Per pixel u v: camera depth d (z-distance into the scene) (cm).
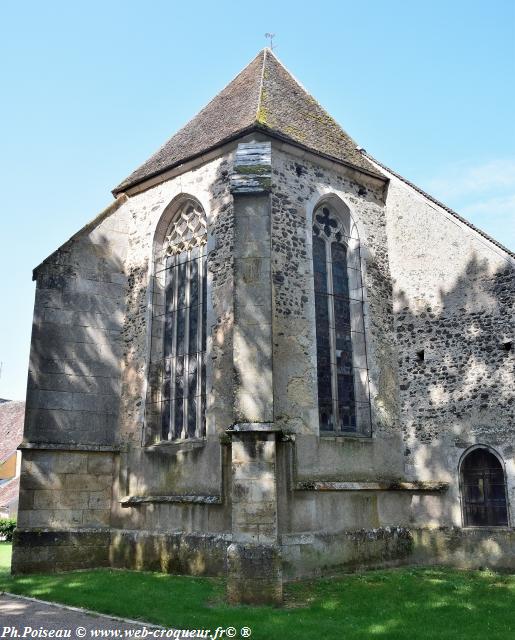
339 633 781
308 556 1153
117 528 1366
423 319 1458
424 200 1504
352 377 1405
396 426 1423
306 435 1235
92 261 1503
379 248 1527
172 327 1433
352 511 1270
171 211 1497
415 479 1392
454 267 1430
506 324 1327
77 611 912
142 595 990
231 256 1291
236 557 965
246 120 1398
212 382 1260
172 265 1473
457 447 1348
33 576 1239
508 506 1255
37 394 1375
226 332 1258
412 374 1448
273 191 1326
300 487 1172
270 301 1084
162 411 1398
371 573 1217
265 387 1045
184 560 1204
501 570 1238
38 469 1341
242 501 992
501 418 1297
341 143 1594
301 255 1337
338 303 1429
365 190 1545
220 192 1363
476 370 1353
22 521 1305
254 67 1748
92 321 1470
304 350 1278
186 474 1263
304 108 1634
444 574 1207
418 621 843
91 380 1436
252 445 1013
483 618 857
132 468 1380
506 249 1354
